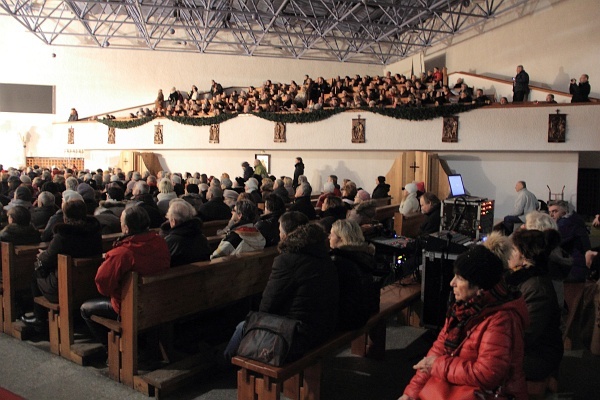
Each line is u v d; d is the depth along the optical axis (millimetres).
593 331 3766
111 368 4059
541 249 3270
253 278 5031
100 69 23016
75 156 21391
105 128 20047
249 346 3305
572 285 5141
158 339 4383
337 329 3748
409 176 14195
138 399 3748
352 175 16406
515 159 13820
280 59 23641
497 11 17312
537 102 12727
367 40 22656
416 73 22500
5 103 22609
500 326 2324
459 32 18734
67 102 23000
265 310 3430
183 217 4508
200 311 4699
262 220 5430
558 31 14906
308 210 6883
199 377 4090
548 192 13500
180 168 19047
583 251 5195
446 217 5941
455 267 2463
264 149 16719
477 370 2299
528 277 3262
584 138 12273
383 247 5535
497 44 17422
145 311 3957
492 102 14227
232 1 19703
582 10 14086
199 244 4566
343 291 3719
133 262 3885
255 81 23594
